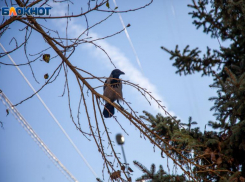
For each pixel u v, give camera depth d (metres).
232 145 9.02
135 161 8.74
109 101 7.45
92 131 7.27
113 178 6.93
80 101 7.34
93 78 7.39
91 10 7.23
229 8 11.70
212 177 9.02
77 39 7.38
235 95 9.17
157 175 8.80
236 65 12.61
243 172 9.21
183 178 8.41
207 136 9.62
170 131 9.23
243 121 8.81
